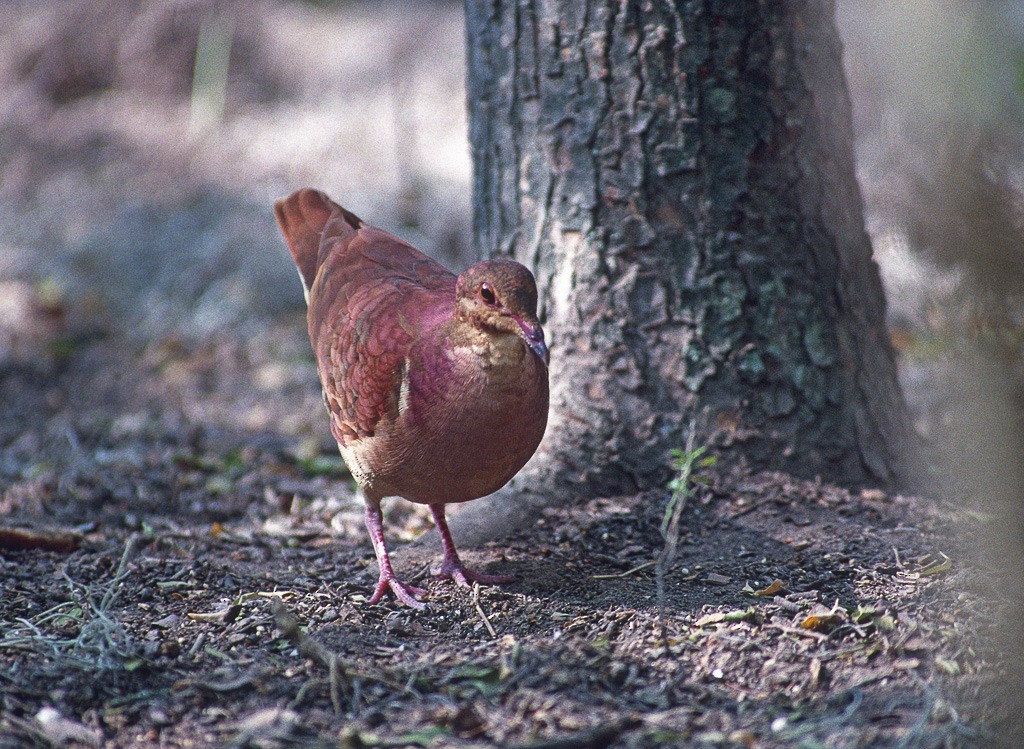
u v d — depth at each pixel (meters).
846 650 7.20
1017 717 6.36
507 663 7.12
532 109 9.66
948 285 10.93
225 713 6.68
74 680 6.96
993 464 8.80
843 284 9.80
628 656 7.27
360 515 10.45
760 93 9.25
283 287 16.94
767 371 9.62
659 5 9.09
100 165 21.31
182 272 17.61
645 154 9.34
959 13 6.50
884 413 10.06
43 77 23.31
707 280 9.48
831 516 9.22
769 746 6.24
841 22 16.25
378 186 18.58
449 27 23.56
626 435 9.74
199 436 12.93
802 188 9.52
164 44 23.23
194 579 8.59
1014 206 7.61
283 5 24.75
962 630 7.29
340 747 6.24
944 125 7.54
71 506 10.64
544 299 9.89
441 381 7.48
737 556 8.66
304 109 22.09
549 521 9.45
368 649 7.42
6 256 18.81
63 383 15.20
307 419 13.51
